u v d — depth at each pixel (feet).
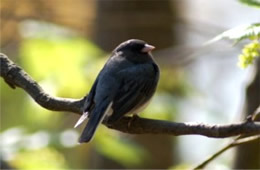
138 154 37.73
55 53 37.50
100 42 47.91
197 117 42.63
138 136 46.26
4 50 43.88
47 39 37.45
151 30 48.06
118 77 25.67
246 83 32.01
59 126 40.86
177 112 39.22
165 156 46.98
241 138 26.37
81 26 48.42
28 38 38.19
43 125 40.73
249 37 20.12
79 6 47.98
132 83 25.59
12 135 35.78
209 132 20.63
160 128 21.93
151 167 46.60
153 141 46.78
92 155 44.75
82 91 37.50
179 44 49.32
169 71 42.29
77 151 42.91
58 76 37.32
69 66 37.42
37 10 46.52
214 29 46.44
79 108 23.49
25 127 39.60
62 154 38.93
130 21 47.78
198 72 50.16
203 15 54.44
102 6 48.03
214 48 40.19
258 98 31.58
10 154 34.35
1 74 24.34
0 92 42.19
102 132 35.78
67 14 47.65
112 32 47.85
